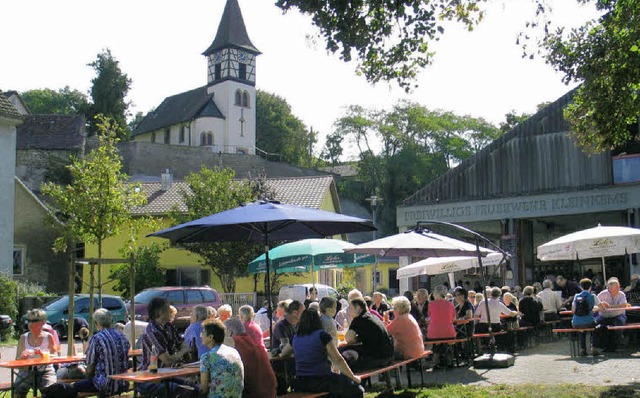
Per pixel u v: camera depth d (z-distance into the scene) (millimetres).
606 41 12898
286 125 93375
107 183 17344
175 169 65375
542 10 12734
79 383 8766
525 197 28812
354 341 10188
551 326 18844
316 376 8586
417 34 11672
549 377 11875
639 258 25844
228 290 34531
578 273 32688
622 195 26875
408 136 78188
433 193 31078
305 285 23797
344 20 10961
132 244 17938
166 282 37562
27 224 34344
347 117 78312
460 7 11953
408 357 11203
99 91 73188
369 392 11102
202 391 7320
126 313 24875
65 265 35500
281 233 12023
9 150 30078
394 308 11461
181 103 92938
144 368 8906
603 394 9883
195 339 10367
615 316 14969
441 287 13516
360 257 17422
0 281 24984
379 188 76938
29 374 9773
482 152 30078
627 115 13172
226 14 90562
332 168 90500
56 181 46406
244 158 68625
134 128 101250
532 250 30859
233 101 87938
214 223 9453
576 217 31766
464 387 10992
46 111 89375
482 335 14789
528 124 29219
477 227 33750
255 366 7977
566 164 28250
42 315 10430
